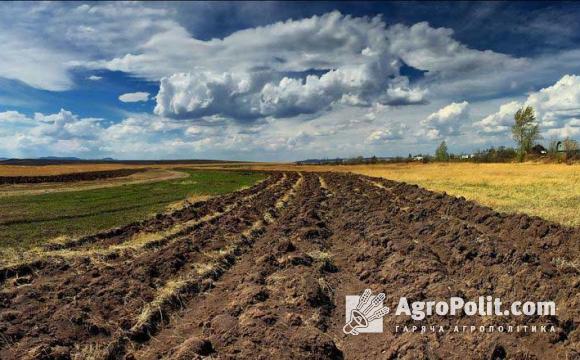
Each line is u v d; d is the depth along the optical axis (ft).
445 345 26.40
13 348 26.63
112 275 40.93
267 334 27.94
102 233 60.85
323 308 33.50
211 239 56.59
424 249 44.50
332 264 45.39
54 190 136.15
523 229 53.62
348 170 299.17
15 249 50.85
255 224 68.90
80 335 29.14
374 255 45.19
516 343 25.76
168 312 33.65
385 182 145.18
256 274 39.70
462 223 54.08
